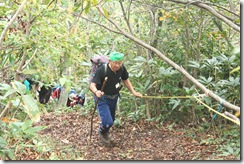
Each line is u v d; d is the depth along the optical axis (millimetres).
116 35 7953
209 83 5504
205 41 6941
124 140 5621
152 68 6676
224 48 7074
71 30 5238
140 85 6258
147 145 5270
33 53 4840
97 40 7758
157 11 6742
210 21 6965
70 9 4930
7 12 4434
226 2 6184
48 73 5176
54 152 4836
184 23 6367
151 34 6906
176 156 4617
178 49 6906
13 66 4688
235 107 4402
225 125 5738
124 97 6855
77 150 5102
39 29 4656
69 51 5312
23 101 3816
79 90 8602
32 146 4633
